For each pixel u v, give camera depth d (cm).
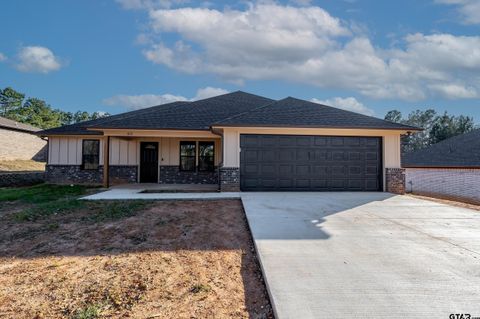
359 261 446
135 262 464
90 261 468
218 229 652
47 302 345
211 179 1670
